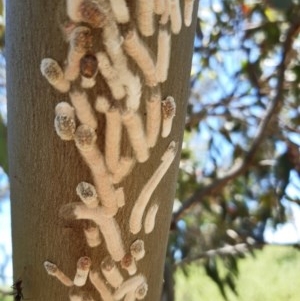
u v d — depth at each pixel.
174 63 0.27
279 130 0.85
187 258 0.75
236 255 0.76
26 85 0.26
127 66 0.25
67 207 0.27
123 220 0.28
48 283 0.29
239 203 0.86
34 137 0.27
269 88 0.89
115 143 0.26
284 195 0.81
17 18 0.26
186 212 0.79
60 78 0.25
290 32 0.78
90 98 0.25
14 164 0.29
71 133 0.25
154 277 0.31
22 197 0.28
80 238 0.28
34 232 0.29
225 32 0.89
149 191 0.28
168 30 0.26
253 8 0.86
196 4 0.28
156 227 0.29
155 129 0.27
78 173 0.26
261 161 0.84
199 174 0.92
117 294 0.29
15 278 0.31
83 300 0.29
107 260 0.28
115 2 0.24
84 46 0.24
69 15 0.24
